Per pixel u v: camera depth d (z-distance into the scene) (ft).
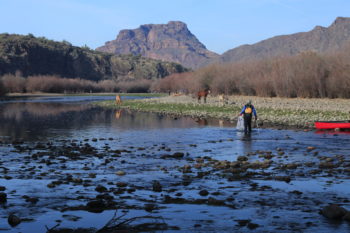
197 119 107.65
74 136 69.97
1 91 334.65
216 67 345.10
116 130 80.33
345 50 218.18
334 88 207.00
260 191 29.14
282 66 243.60
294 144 58.03
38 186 30.91
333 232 20.22
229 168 38.24
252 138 65.82
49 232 20.56
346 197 27.25
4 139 65.00
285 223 21.72
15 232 20.62
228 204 25.61
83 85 570.87
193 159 44.73
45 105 201.87
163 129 81.82
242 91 284.00
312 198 27.04
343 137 66.59
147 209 24.59
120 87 637.71
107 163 42.01
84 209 24.71
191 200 26.61
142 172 36.94
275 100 218.59
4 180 33.14
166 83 542.16
